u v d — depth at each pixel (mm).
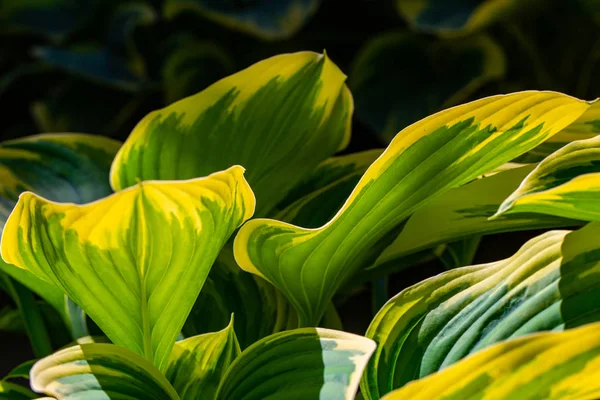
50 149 1602
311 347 1293
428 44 4930
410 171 1312
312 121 1457
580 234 1328
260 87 1428
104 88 5570
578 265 1312
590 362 1206
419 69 4887
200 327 1480
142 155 1438
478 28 4781
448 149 1309
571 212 1293
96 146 1621
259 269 1374
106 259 1271
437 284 1356
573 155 1281
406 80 4824
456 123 1292
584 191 1259
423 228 1438
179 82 5297
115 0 5590
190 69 5312
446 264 1654
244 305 1490
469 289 1347
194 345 1401
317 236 1337
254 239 1335
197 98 1426
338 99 1463
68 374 1273
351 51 5512
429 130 1286
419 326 1342
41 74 5895
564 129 1449
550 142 1468
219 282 1507
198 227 1266
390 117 4625
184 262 1285
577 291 1301
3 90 5566
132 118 5641
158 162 1444
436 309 1345
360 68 4922
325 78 1434
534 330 1295
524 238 3760
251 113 1438
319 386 1263
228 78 1421
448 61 4844
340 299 1634
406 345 1338
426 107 4594
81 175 1588
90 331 1556
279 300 1490
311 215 1503
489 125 1303
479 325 1320
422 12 4738
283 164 1478
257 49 5512
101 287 1292
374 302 1655
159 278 1289
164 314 1315
